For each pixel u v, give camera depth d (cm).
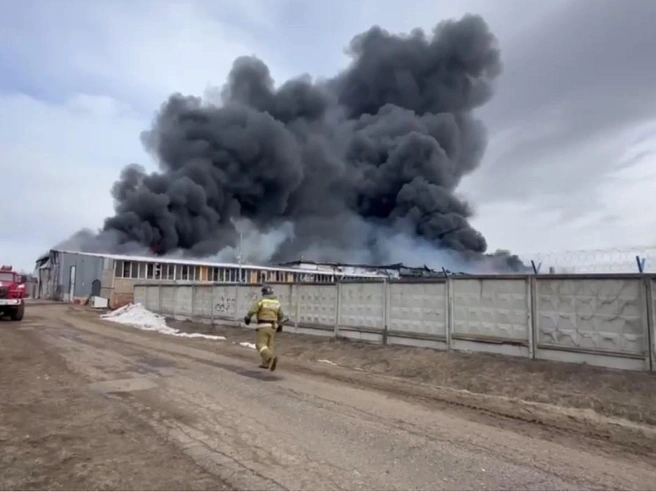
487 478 416
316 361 1124
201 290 2088
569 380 767
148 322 2162
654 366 753
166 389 764
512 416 627
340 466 439
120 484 395
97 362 1028
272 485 394
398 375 934
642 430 563
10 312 2062
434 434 544
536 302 915
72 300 3934
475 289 1023
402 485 397
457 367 917
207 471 424
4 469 427
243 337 1573
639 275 785
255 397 716
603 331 820
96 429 548
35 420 584
